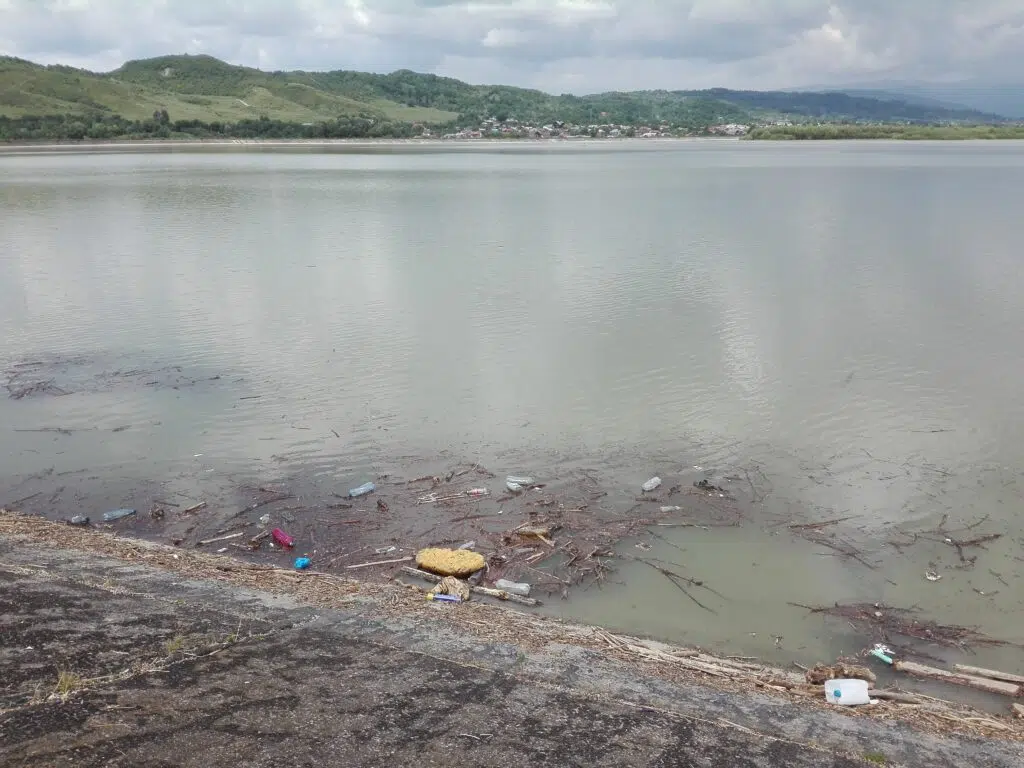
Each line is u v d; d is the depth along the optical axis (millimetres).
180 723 7715
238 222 52062
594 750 8094
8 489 16047
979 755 8820
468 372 22469
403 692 8891
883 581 13047
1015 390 20625
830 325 26625
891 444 17719
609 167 109188
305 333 26297
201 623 10273
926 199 63594
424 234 46781
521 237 45438
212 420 19344
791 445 17750
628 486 16078
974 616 12164
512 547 13984
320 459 17344
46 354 24188
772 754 8414
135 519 15000
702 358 23359
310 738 7746
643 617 12102
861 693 10023
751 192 70812
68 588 10977
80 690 8047
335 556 13797
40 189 73375
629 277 34188
